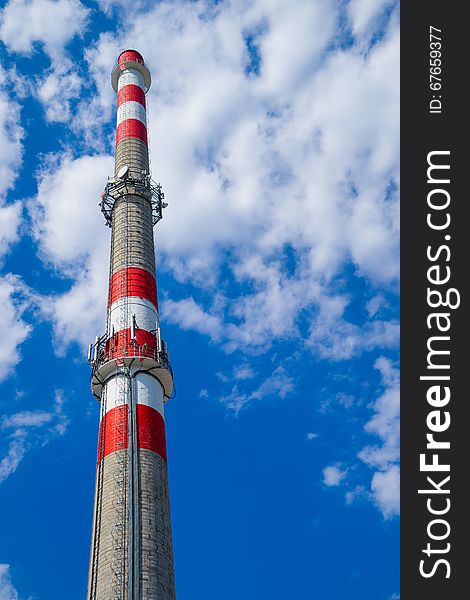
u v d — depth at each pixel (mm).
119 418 52719
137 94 77125
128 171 68438
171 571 48000
